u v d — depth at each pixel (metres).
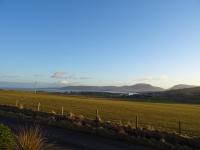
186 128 37.19
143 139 24.81
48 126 32.28
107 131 28.02
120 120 42.75
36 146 17.23
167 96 188.75
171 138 25.53
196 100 153.25
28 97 96.19
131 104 90.44
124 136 26.14
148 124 39.94
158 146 23.19
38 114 42.16
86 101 91.06
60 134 27.88
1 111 44.88
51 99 90.19
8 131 17.91
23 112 44.97
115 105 78.38
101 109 61.44
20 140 17.56
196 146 23.55
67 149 22.19
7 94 113.62
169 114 58.28
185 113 62.78
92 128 29.45
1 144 17.22
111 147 23.06
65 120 35.56
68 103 75.12
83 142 24.67
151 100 147.75
